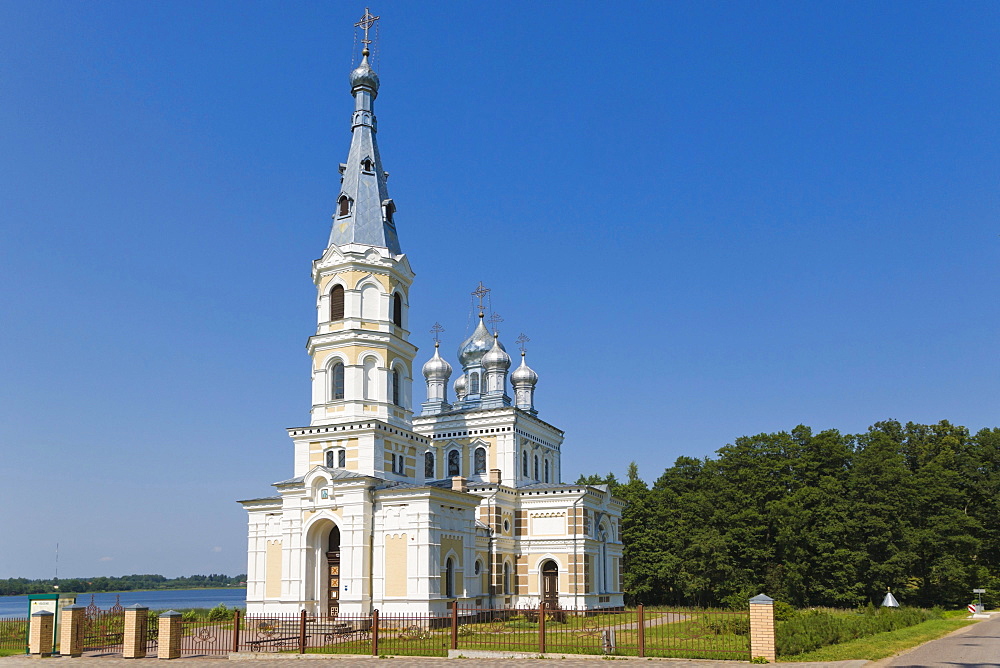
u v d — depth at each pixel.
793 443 98.38
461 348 94.56
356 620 58.44
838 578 87.06
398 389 69.62
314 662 40.03
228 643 51.69
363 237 69.75
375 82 75.38
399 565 59.31
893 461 91.81
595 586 77.69
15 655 45.00
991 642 44.09
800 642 38.31
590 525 77.50
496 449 82.19
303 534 62.41
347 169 72.75
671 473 106.19
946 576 87.00
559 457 94.56
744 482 97.44
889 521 87.81
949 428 107.12
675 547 96.19
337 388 67.62
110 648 48.53
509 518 76.81
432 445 81.88
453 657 39.94
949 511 89.69
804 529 89.62
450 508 62.59
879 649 38.81
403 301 71.00
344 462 65.12
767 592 89.81
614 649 39.53
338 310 68.38
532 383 92.38
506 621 60.22
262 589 66.12
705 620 53.00
